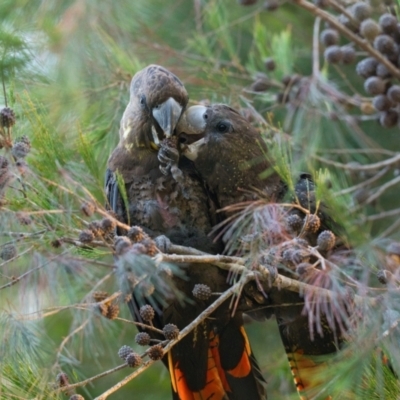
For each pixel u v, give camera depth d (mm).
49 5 6723
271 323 9312
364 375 5316
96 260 5523
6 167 5027
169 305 6875
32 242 5035
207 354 7043
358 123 8297
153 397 9227
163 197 7000
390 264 5410
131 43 8141
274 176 7137
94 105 7672
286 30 9141
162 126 6961
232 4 9125
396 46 7547
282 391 7500
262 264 5688
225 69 8273
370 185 8508
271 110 8344
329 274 5168
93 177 5859
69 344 6848
